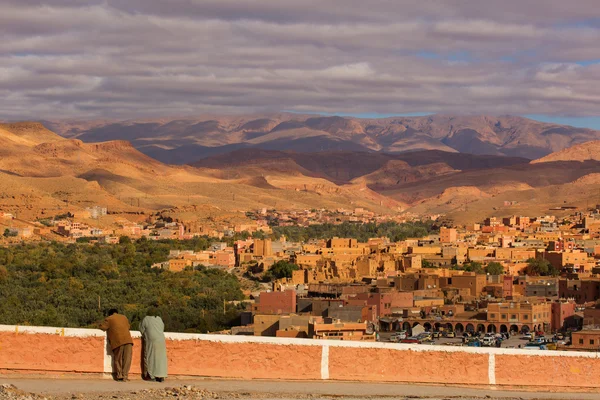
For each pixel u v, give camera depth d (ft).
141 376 217.56
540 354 235.40
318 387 219.41
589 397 227.20
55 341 215.10
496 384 232.12
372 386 223.71
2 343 213.46
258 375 222.69
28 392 199.21
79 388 205.87
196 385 214.48
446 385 230.48
